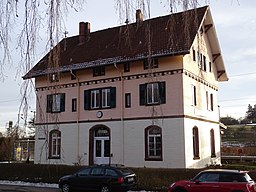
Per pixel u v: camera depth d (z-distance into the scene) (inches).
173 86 1003.9
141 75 1061.1
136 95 1065.5
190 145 1004.6
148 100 1037.8
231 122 2901.1
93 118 1149.1
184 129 976.3
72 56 1258.0
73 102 1202.6
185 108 991.6
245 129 2600.9
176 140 981.2
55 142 1226.0
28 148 1320.1
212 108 1226.6
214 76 1262.3
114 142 1093.8
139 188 844.6
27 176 1056.2
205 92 1162.6
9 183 1032.8
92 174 777.6
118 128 1090.7
